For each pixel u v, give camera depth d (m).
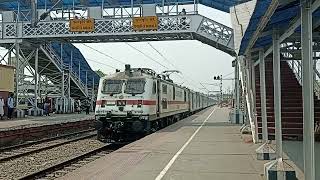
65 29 30.45
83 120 30.08
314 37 10.76
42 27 31.02
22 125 23.47
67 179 8.90
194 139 16.86
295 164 10.51
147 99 20.50
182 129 22.16
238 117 26.98
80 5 35.00
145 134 20.83
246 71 17.28
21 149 18.11
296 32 10.41
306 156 6.44
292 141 15.47
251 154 12.40
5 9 37.19
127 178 8.91
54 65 40.72
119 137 21.19
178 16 28.80
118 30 29.53
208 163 10.79
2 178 11.55
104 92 20.91
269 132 16.67
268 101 19.39
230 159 11.44
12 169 13.05
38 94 42.44
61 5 35.50
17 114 33.84
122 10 31.16
